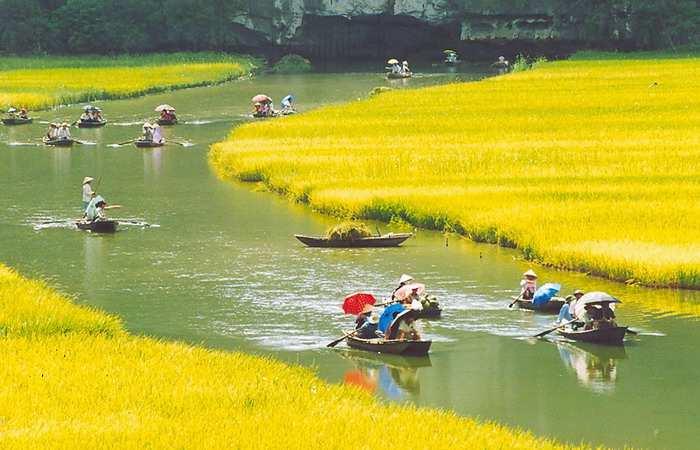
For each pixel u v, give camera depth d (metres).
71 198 139.00
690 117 185.88
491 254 108.25
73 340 76.50
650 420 67.56
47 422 58.88
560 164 145.50
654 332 84.69
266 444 55.91
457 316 88.94
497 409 69.25
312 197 132.00
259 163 153.25
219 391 65.12
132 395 64.12
